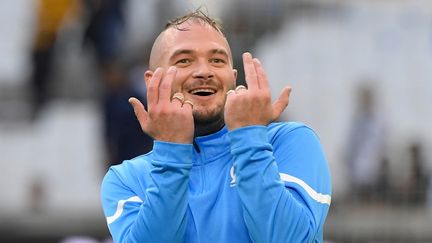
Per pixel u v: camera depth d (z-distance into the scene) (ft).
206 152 33.83
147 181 33.88
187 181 31.37
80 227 105.50
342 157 113.70
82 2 119.85
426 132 120.57
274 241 30.76
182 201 31.19
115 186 34.50
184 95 32.86
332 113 121.90
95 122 119.34
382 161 110.01
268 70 123.95
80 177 118.21
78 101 121.80
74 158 119.55
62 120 121.29
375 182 108.99
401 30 127.65
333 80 124.36
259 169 30.89
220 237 32.14
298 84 124.16
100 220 106.83
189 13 34.73
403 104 122.62
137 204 33.60
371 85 123.03
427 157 114.21
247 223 31.19
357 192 108.88
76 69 121.08
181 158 31.22
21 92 122.93
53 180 117.70
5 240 104.83
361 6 128.26
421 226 103.65
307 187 32.68
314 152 33.78
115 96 107.55
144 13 119.14
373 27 127.54
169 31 33.81
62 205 112.78
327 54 125.39
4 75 124.77
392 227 103.81
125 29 116.78
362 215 106.22
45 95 122.21
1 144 119.85
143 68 112.27
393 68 125.70
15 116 122.11
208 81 32.81
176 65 33.09
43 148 120.16
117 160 107.14
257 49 121.19
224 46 33.42
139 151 106.63
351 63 125.90
